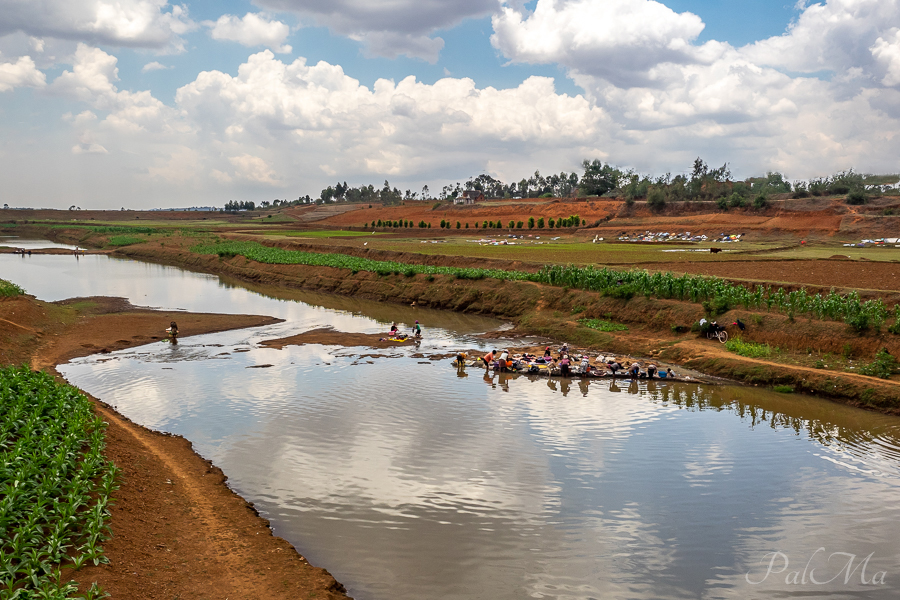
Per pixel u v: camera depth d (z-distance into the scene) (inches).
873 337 1243.2
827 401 1122.7
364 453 863.1
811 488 770.2
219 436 925.2
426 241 4448.8
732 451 890.1
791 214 4611.2
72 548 503.5
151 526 585.6
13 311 1630.2
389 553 610.5
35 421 712.4
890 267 2225.6
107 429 813.2
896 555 614.5
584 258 2787.9
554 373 1301.7
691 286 1663.4
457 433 948.0
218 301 2442.2
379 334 1758.1
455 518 682.8
